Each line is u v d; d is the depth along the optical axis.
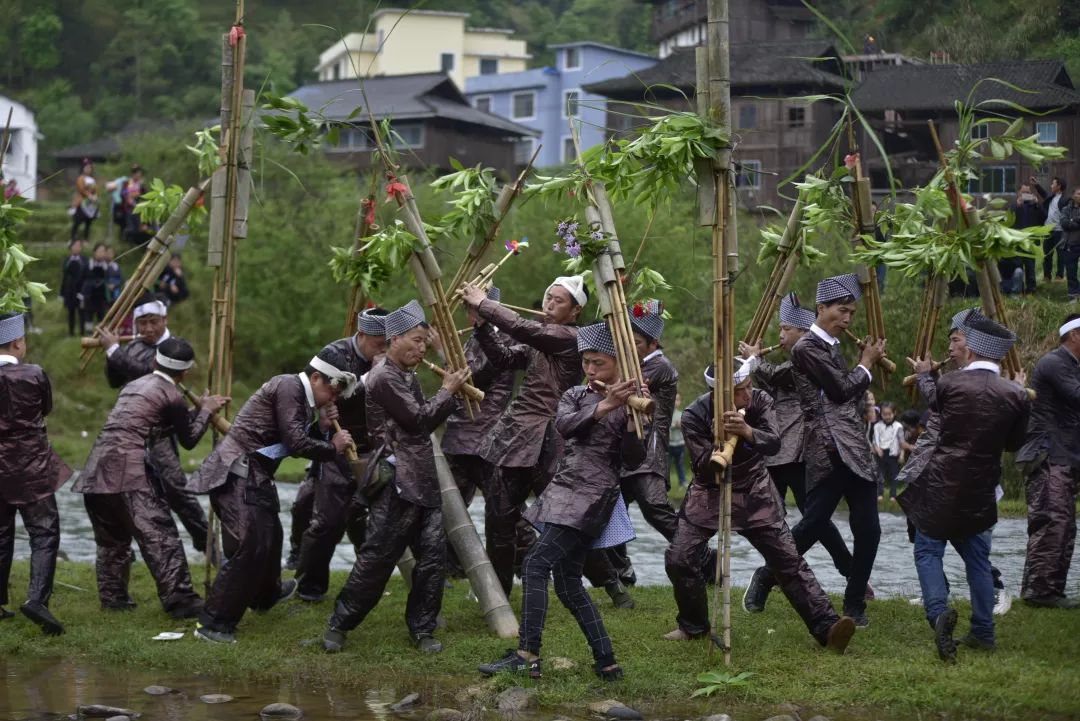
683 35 50.66
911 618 8.93
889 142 24.58
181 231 10.46
